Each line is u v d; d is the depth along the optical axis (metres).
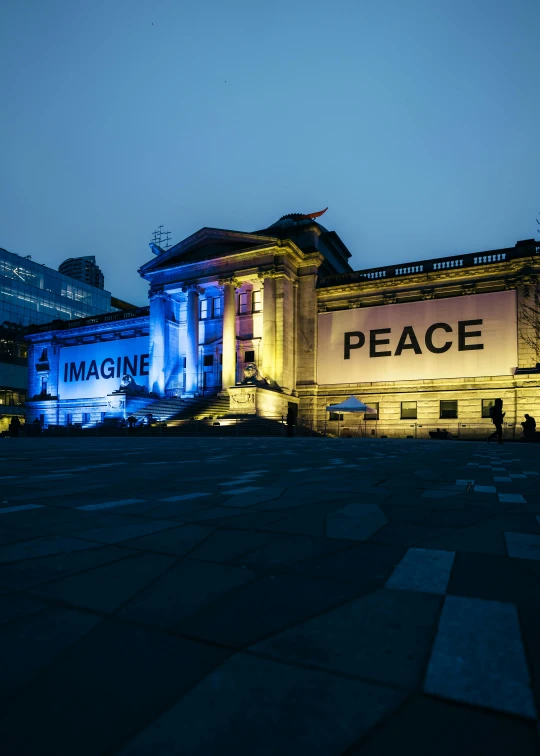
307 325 44.81
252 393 38.66
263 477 7.29
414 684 1.40
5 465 9.52
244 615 1.95
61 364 60.16
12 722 1.24
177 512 4.33
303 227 46.53
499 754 1.08
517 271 37.91
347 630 1.80
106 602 2.10
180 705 1.30
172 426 38.38
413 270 42.66
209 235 46.50
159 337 48.88
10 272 95.62
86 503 4.84
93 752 1.12
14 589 2.27
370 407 40.28
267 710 1.28
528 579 2.42
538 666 1.49
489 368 38.06
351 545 3.15
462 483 6.59
